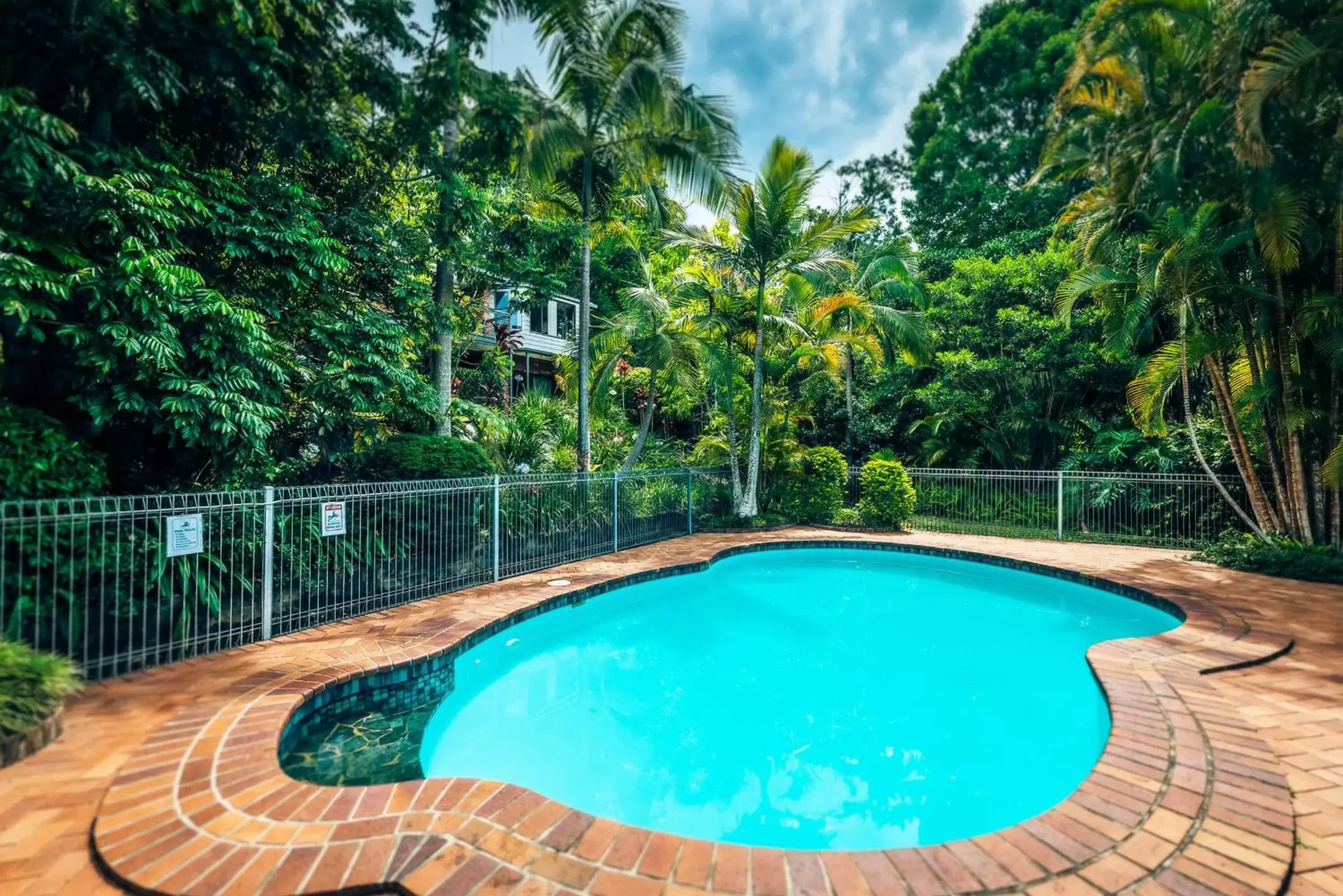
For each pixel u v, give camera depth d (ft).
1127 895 7.32
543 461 37.01
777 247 40.47
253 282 22.33
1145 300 30.63
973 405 47.55
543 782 12.59
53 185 15.92
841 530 43.27
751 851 8.21
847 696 17.37
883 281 52.95
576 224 34.94
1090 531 40.50
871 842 10.57
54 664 11.97
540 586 24.93
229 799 9.31
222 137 22.45
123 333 15.42
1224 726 12.05
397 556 23.31
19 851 8.11
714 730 15.25
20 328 15.15
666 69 33.30
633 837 8.49
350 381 24.48
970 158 84.43
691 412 65.05
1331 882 7.68
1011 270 48.24
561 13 30.07
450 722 15.25
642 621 24.63
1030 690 17.67
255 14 18.57
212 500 19.30
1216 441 36.96
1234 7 24.90
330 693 14.46
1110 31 27.84
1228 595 23.70
